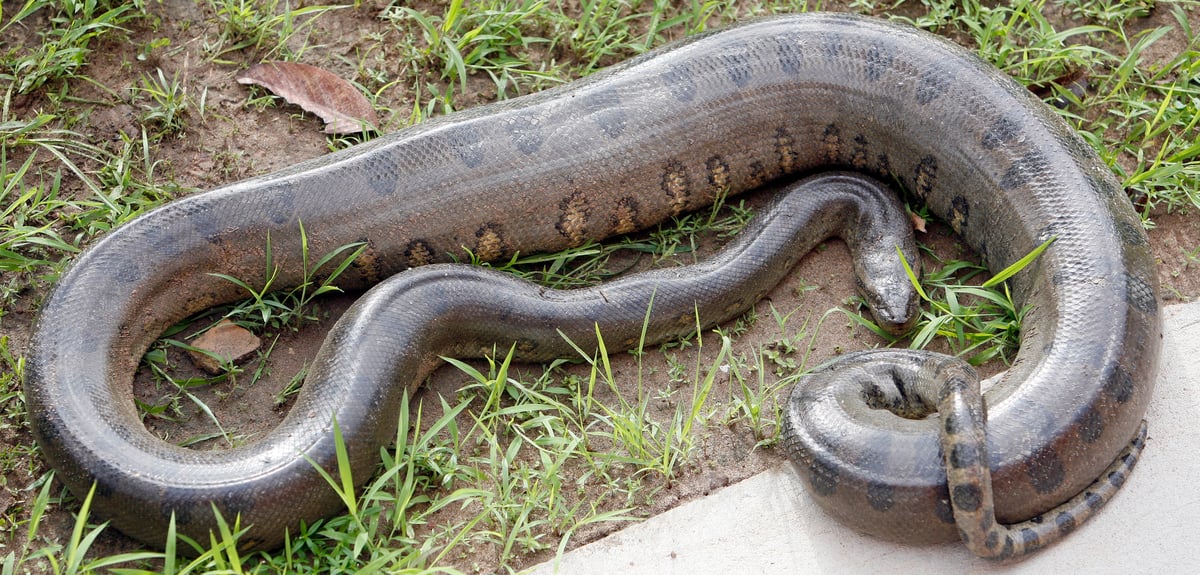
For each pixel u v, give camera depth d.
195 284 2.14
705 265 2.17
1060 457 1.92
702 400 2.01
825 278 2.25
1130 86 2.40
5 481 2.02
